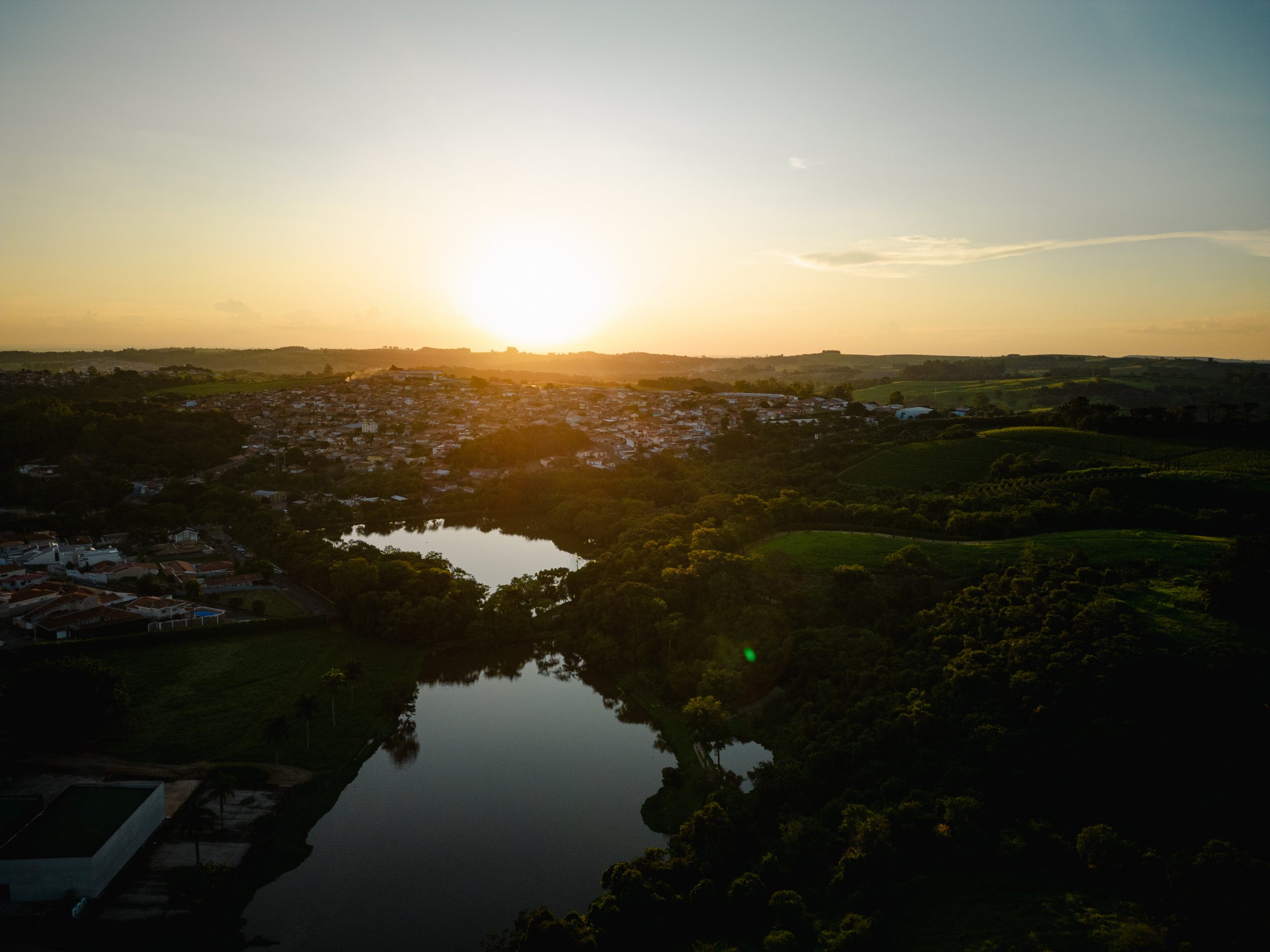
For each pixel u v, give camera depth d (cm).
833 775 9262
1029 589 11750
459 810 9488
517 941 7081
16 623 13588
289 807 9294
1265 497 15462
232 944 7162
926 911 7156
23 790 9150
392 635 14275
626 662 13612
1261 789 7425
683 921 7350
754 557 15112
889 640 11850
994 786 8356
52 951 6831
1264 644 9212
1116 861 7044
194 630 13812
